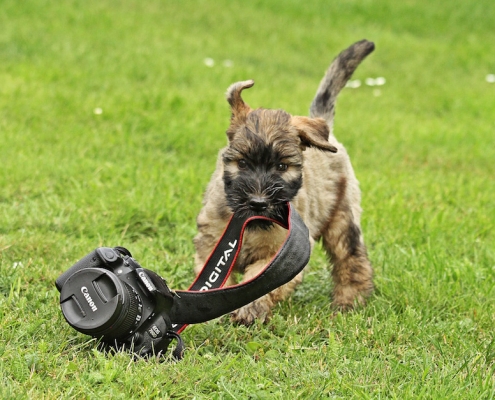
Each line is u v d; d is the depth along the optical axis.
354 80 15.65
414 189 8.48
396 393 3.77
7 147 8.27
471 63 17.78
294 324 4.72
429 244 6.44
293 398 3.64
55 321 4.34
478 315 5.04
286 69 15.75
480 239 6.90
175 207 6.96
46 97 10.55
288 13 20.41
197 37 17.03
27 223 6.27
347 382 3.84
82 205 6.83
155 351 3.95
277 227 4.57
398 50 18.22
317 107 5.96
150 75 12.90
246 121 4.69
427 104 14.05
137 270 3.91
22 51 13.31
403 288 5.44
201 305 4.04
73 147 8.64
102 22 16.58
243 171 4.53
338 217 5.35
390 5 21.92
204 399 3.59
